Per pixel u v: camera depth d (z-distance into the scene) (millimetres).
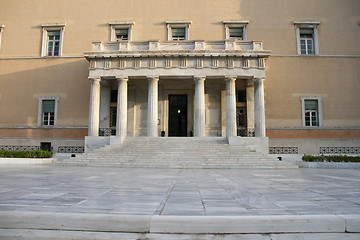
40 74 28453
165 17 28422
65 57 28391
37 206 5281
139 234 4266
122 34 28656
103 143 22672
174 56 23422
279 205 5508
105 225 4406
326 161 19172
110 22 28328
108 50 24422
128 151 20297
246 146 21312
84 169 15500
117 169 15805
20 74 28625
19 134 27703
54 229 4473
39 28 29125
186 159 18500
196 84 23297
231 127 22562
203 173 13477
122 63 23750
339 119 26641
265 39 27672
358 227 4375
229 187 8203
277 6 28156
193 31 28031
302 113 26672
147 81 26125
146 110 26969
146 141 22156
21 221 4543
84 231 4391
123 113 23250
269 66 27281
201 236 4184
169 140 22156
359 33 27641
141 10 28656
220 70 23234
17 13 29500
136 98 27141
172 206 5363
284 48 27562
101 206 5320
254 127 25094
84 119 27438
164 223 4340
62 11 29172
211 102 26797
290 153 26031
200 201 5906
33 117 27969
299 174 13125
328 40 27641
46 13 29250
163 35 28125
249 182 9555
